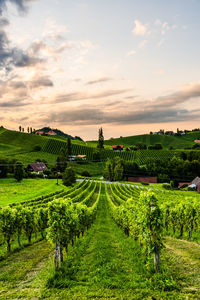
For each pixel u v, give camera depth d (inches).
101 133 6825.8
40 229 992.9
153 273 447.5
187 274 432.1
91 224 1284.4
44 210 1035.9
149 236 476.7
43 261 609.9
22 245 829.2
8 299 375.2
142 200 504.4
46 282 429.1
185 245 690.2
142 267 487.8
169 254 580.7
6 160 3769.7
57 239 535.2
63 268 507.2
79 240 869.2
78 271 490.9
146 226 485.4
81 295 369.4
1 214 781.3
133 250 655.8
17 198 2062.0
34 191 2493.8
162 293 355.3
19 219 832.9
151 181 4033.0
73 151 6314.0
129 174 4320.9
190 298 335.3
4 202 1834.4
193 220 869.2
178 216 942.4
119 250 666.2
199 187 2869.1
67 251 664.4
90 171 4827.8
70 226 656.4
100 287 395.9
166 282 384.2
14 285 445.4
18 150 5723.4
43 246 810.8
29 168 4143.7
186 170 4192.9
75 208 967.0
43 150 6072.8
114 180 4158.5
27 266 568.7
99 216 1690.5
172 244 719.1
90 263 543.2
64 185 3132.4
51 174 3922.2
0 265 593.6
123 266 509.7
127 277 435.8
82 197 2368.4
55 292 389.4
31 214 941.8
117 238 882.1
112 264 516.7
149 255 479.2
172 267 478.3
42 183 3149.6
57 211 569.6
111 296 361.7
